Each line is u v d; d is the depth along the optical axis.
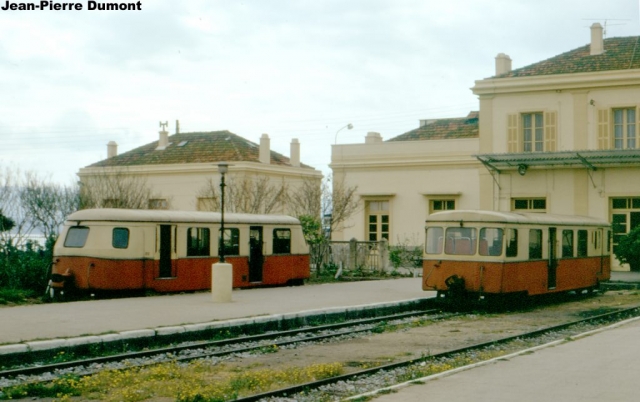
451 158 39.75
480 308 22.81
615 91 34.00
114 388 10.55
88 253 21.86
